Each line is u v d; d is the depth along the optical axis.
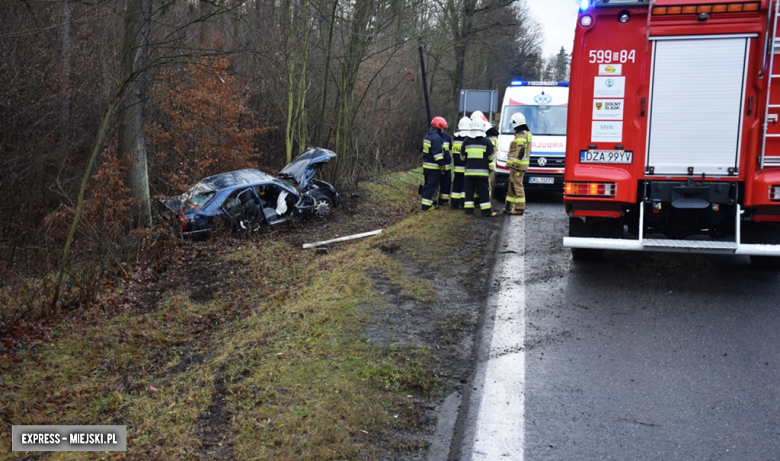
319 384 4.29
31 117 11.69
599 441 3.63
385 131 21.00
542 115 12.69
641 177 6.21
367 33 16.59
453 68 28.77
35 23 11.36
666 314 5.63
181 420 4.05
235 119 15.73
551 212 10.87
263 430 3.73
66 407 4.98
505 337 5.20
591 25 6.16
